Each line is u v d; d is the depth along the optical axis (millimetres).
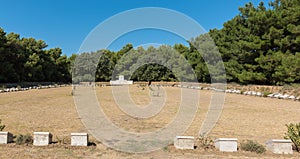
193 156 4934
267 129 7699
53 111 11023
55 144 5539
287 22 20969
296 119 9547
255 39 22906
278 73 20047
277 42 21344
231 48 26406
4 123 8133
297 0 21203
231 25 28531
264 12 22750
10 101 14945
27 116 9594
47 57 40656
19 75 32031
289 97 17250
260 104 14727
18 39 35938
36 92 22625
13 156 4754
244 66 25078
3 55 27500
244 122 8891
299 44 20156
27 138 5590
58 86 33750
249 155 4984
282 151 5109
